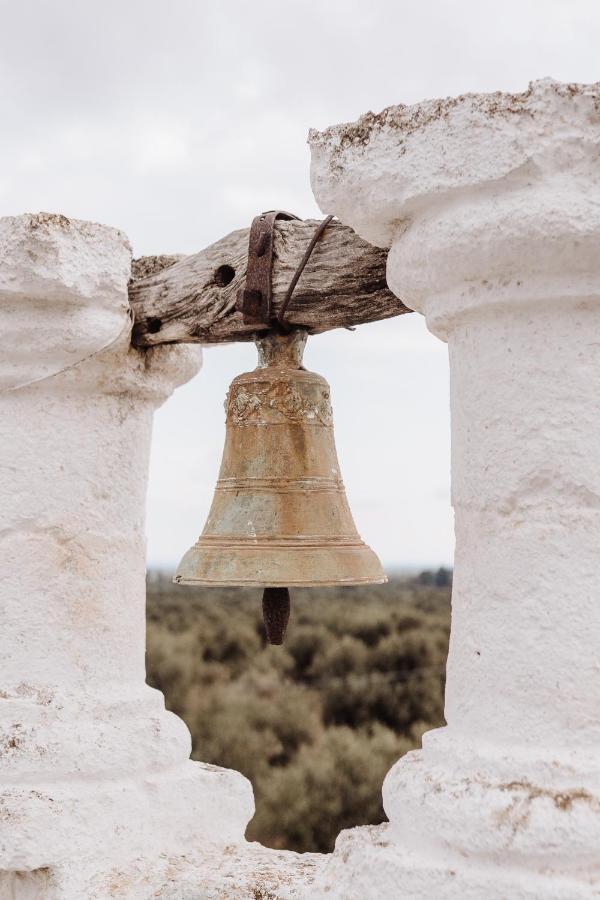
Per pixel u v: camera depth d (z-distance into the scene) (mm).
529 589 2113
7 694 2969
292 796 12609
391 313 2645
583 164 2061
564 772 2010
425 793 2123
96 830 2879
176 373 3340
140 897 2717
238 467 2787
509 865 1985
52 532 3059
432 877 2035
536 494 2137
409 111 2164
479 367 2221
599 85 2049
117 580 3178
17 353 2961
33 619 3018
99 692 3080
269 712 16484
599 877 1939
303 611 26969
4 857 2748
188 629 24234
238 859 2920
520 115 2051
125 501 3221
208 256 2969
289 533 2670
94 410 3160
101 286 2930
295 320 2773
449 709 2264
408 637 21000
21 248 2809
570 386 2121
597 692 2057
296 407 2785
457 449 2279
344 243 2623
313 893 2268
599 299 2111
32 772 2867
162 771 3107
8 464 3033
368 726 16953
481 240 2096
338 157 2260
